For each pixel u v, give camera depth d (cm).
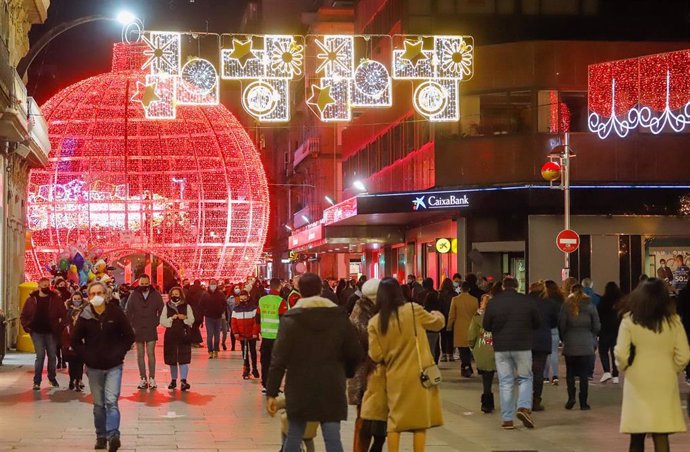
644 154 3444
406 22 4081
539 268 3397
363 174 5197
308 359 819
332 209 4384
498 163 3544
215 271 5203
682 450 1138
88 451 1110
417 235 4350
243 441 1191
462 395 1722
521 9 4119
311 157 7131
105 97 5125
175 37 2173
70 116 5116
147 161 5172
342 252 6141
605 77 3378
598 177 3444
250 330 2005
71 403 1562
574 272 3388
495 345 1325
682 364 895
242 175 5244
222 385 1883
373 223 4434
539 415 1453
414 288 2611
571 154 2897
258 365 2358
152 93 2172
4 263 2583
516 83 3550
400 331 942
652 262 3391
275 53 2206
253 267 5328
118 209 5072
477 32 4106
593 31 4159
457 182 3603
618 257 3388
